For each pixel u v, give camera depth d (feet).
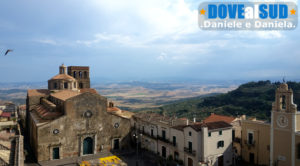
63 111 211.41
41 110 238.48
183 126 189.16
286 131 152.87
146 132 232.32
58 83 298.35
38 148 192.03
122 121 232.73
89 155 211.61
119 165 183.62
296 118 149.48
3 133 201.98
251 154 183.83
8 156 117.80
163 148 206.49
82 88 357.82
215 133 172.96
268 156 169.48
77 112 209.56
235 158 186.39
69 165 187.73
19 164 111.86
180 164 183.32
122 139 231.91
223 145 177.27
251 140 183.73
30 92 297.94
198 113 460.14
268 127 170.09
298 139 145.59
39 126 192.54
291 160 149.28
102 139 221.46
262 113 349.82
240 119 214.48
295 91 380.17
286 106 153.69
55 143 198.80
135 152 222.69
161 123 208.44
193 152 167.94
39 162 191.52
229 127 181.47
